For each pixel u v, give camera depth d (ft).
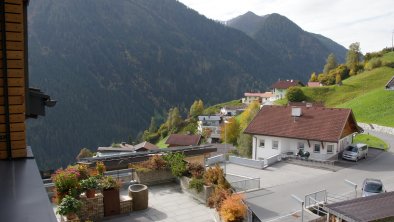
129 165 51.13
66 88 535.60
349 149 113.19
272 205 68.39
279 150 123.44
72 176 36.55
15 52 18.28
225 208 35.86
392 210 45.91
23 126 18.49
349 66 365.61
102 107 541.34
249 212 39.70
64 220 33.37
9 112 18.20
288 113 131.95
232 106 404.16
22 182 13.03
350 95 290.35
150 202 42.70
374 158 115.14
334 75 363.56
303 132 120.26
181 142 258.37
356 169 100.48
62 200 33.83
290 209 65.92
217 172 44.24
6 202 10.91
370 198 50.85
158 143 363.97
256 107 227.40
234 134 213.05
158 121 567.18
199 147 64.08
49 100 28.35
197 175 45.68
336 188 81.25
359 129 136.26
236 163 106.22
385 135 164.04
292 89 305.94
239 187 78.48
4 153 18.11
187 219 38.24
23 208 10.44
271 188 80.64
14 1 18.07
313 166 103.45
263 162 101.96
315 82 367.45
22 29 18.48
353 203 49.01
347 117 121.39
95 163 48.67
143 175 48.06
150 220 37.65
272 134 123.85
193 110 424.05
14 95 18.35
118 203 38.40
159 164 49.32
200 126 320.09
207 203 41.45
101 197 37.37
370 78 314.55
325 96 301.43
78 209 33.99
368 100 228.22
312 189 80.12
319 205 67.82
